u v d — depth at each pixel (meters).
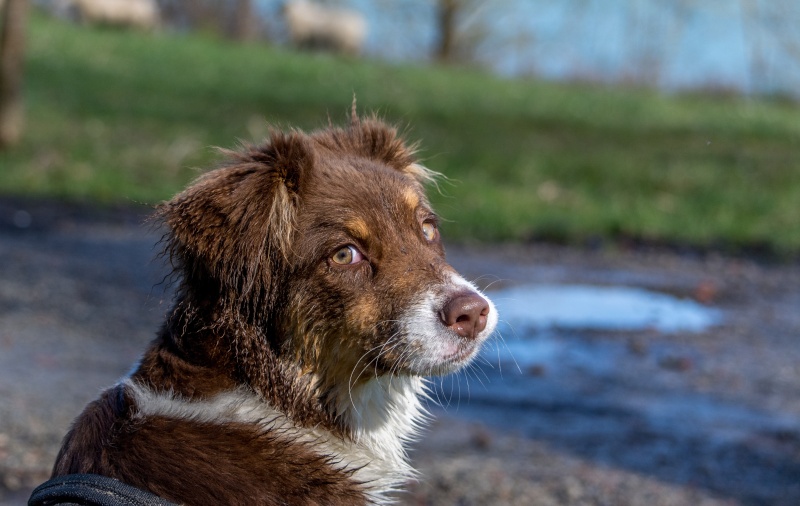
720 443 5.78
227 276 3.13
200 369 3.12
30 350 6.93
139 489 2.71
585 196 13.49
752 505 5.00
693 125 19.77
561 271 9.96
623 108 21.91
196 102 19.00
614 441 5.79
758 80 29.91
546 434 5.88
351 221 3.36
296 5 32.25
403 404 3.63
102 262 9.42
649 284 9.55
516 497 4.96
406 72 25.59
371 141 3.91
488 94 22.77
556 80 29.94
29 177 12.73
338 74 24.08
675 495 5.07
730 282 9.72
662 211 12.52
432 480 5.13
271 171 3.28
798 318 8.52
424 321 3.32
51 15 30.19
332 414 3.38
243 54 26.25
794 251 10.93
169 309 3.29
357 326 3.34
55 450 5.26
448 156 15.22
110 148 14.66
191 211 3.12
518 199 12.87
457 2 36.88
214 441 2.93
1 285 8.38
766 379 6.93
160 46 25.88
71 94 18.38
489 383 6.73
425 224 3.67
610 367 7.10
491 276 9.62
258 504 2.84
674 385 6.77
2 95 13.88
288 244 3.26
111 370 6.66
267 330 3.24
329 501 2.98
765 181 14.45
